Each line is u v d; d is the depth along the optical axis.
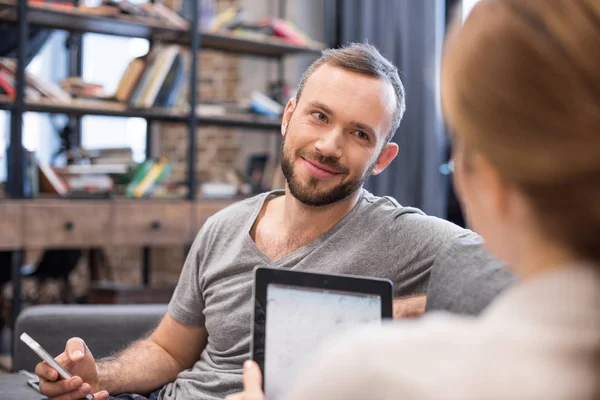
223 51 4.29
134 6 3.63
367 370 0.53
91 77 6.69
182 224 3.67
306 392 0.55
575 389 0.49
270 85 4.38
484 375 0.51
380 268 1.56
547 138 0.52
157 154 5.62
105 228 3.42
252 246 1.64
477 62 0.55
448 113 0.58
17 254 3.27
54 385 1.49
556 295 0.53
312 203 1.56
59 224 3.29
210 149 5.36
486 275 1.10
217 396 1.59
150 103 3.66
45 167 3.45
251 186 4.20
